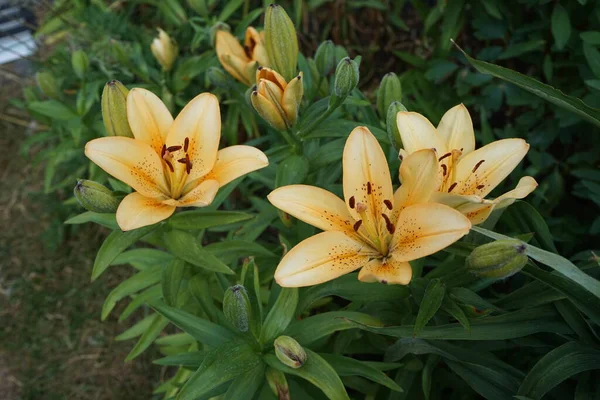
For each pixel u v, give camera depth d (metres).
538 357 0.66
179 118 0.58
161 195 0.58
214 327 0.60
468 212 0.52
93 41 1.07
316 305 0.79
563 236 0.84
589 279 0.49
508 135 0.92
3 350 1.13
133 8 1.17
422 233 0.49
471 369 0.60
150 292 0.73
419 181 0.50
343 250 0.51
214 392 0.59
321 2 1.06
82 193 0.55
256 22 1.14
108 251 0.59
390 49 1.11
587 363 0.55
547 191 0.88
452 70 0.93
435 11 0.94
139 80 1.05
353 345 0.71
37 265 1.20
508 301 0.60
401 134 0.54
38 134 1.09
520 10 0.92
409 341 0.61
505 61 1.00
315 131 0.68
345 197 0.52
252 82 0.78
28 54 1.36
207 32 0.99
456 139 0.57
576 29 0.90
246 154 0.58
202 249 0.61
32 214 1.24
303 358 0.53
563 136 0.88
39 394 1.09
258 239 1.01
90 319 1.13
